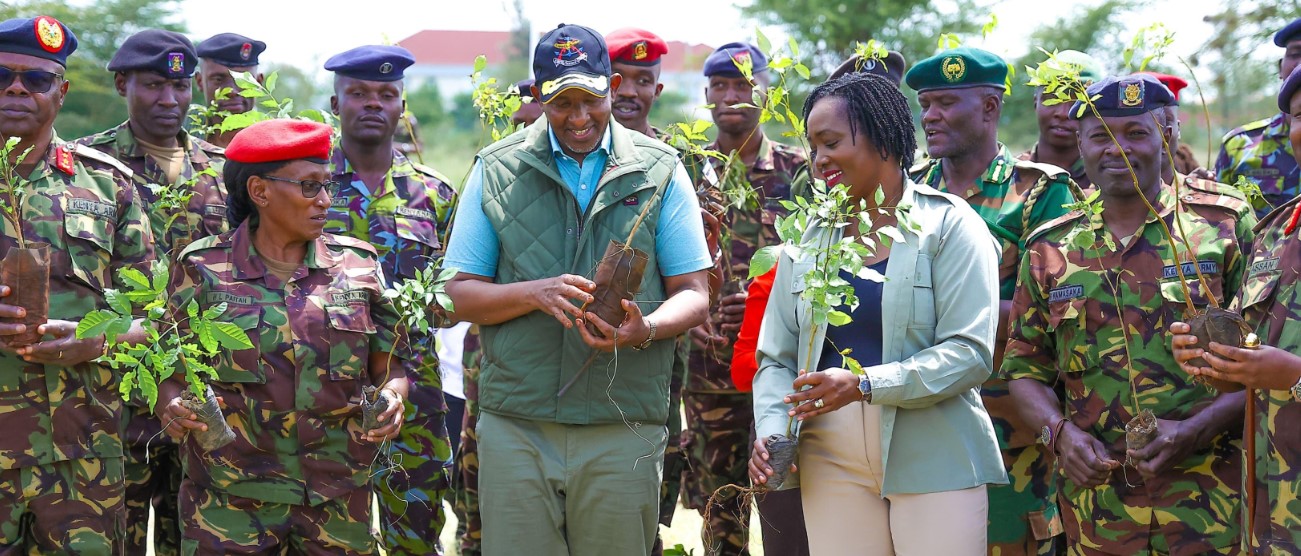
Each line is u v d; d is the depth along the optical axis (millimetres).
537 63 3904
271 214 3967
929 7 16891
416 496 5094
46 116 4352
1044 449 4621
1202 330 3373
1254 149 6562
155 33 5344
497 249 4039
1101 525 4070
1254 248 3754
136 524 5121
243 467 3953
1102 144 4098
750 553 5883
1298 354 3398
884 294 3564
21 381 4164
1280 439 3428
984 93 4824
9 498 4164
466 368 5633
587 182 4012
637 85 5844
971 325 3479
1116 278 4082
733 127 6133
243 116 5000
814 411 3408
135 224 4578
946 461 3520
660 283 4043
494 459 3982
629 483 3953
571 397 3891
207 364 3945
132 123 5406
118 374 4340
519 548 3953
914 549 3529
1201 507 3916
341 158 5371
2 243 4223
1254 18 10180
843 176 3615
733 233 6004
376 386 4141
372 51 5332
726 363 5668
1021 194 4734
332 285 4074
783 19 16812
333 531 4059
